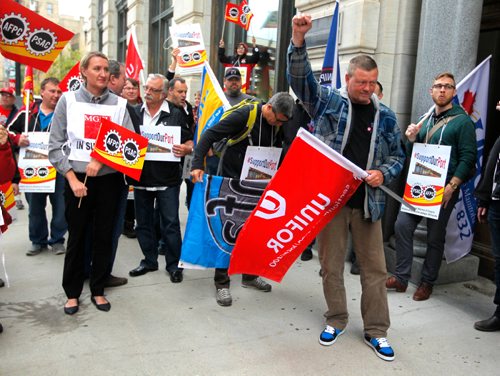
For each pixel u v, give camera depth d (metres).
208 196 3.58
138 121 3.65
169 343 3.00
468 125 3.67
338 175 2.75
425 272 3.87
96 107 3.34
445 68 4.11
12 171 3.34
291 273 4.42
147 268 4.33
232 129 3.48
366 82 2.71
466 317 3.55
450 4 4.05
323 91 2.87
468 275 4.36
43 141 4.52
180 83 4.52
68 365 2.70
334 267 3.03
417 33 4.63
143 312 3.46
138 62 6.03
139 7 12.66
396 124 2.96
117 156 3.29
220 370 2.70
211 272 4.41
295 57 2.70
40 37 3.58
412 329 3.31
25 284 3.96
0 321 3.25
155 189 4.03
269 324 3.32
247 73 6.27
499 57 4.48
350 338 3.13
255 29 7.51
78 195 3.19
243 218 3.63
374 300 2.97
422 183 3.77
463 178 3.67
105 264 3.53
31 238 4.77
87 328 3.17
